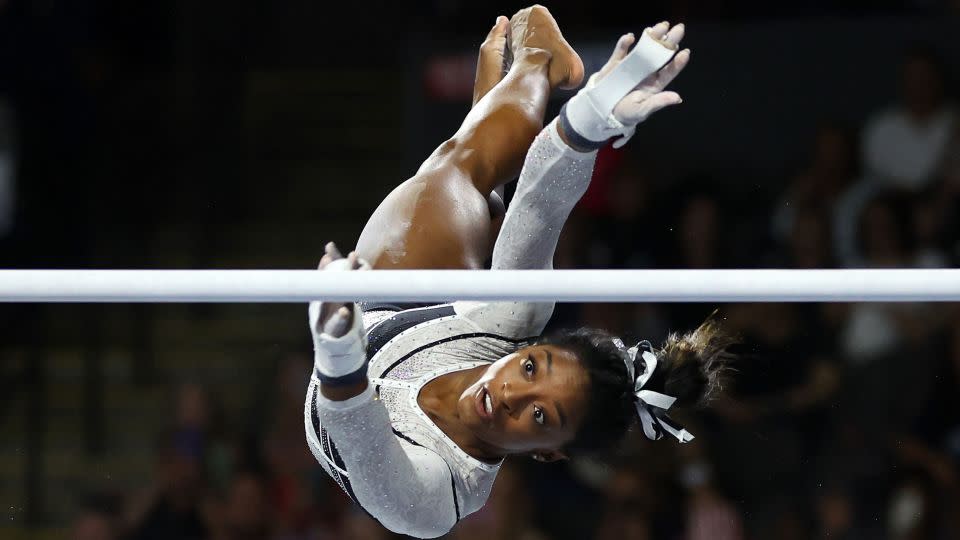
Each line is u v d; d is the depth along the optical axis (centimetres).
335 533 1675
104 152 2227
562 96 1764
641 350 857
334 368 705
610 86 733
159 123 2272
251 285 647
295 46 2452
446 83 1839
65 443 2027
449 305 891
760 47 1798
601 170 1781
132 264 2206
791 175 1795
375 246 892
